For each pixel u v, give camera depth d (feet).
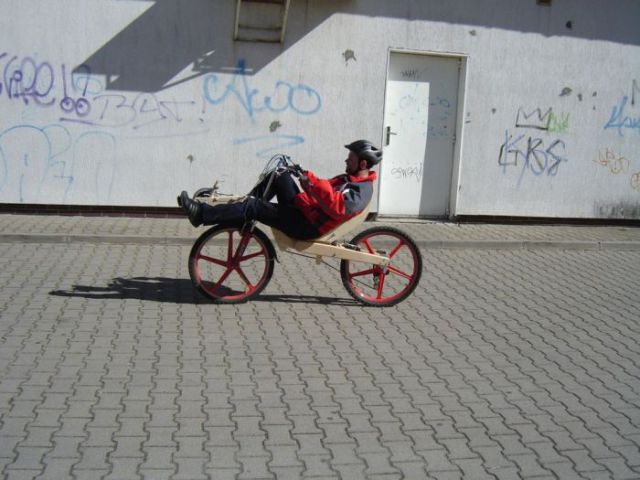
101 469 13.80
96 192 34.78
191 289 25.54
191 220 23.20
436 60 37.06
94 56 33.83
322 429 15.81
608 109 38.81
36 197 34.47
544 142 38.34
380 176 37.27
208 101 34.88
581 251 34.96
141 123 34.58
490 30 36.91
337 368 19.29
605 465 14.80
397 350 20.84
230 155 35.40
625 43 38.45
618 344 22.22
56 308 23.04
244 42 34.68
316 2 35.01
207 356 19.69
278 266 29.17
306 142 35.91
